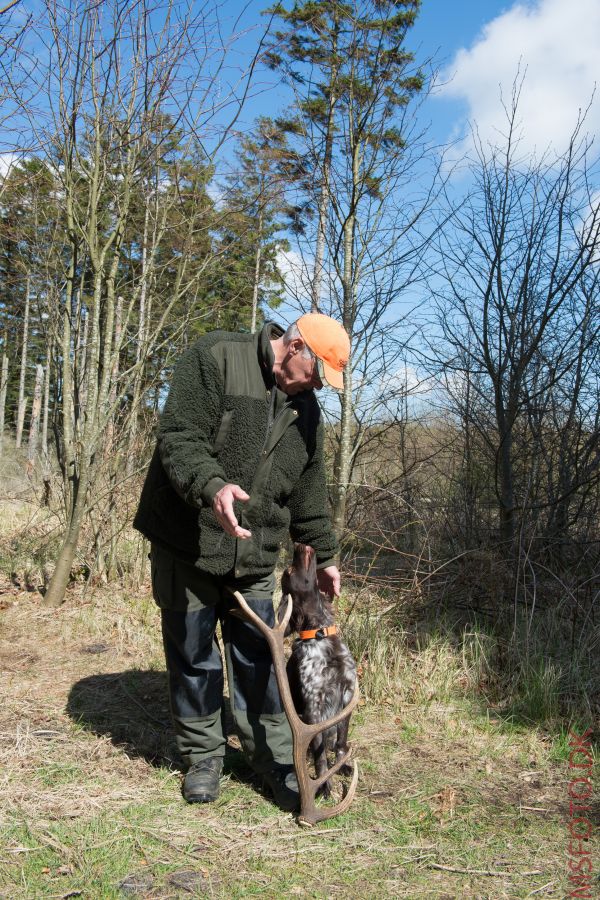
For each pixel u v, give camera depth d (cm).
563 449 639
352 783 296
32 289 721
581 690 424
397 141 644
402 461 690
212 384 296
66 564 595
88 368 640
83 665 466
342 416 641
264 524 313
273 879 249
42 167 641
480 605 565
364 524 645
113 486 647
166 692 424
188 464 279
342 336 303
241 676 316
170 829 276
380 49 615
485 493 693
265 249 762
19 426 1708
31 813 280
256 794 311
